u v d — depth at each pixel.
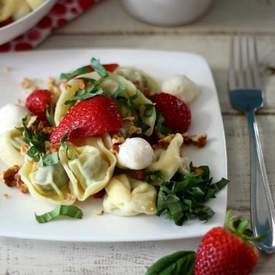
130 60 0.76
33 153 0.65
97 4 0.83
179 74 0.74
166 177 0.64
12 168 0.66
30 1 0.75
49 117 0.69
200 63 0.75
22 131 0.67
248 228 0.61
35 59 0.75
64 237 0.62
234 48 0.79
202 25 0.81
